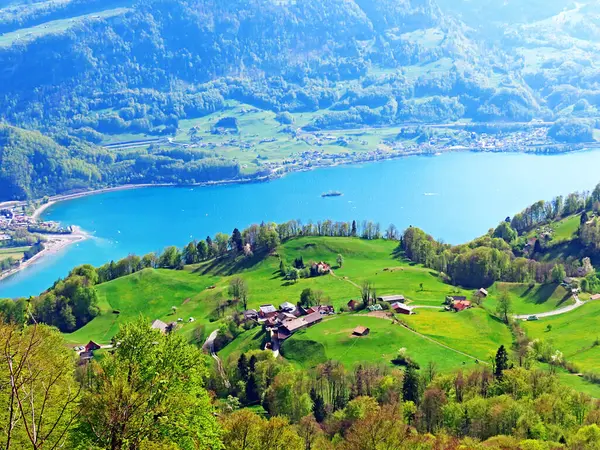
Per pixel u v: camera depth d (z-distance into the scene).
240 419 78.56
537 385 136.50
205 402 57.50
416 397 139.00
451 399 132.50
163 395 48.56
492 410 117.56
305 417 127.06
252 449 76.81
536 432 109.94
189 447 51.22
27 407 40.47
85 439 41.06
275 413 145.25
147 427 43.66
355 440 84.56
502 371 141.88
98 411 40.72
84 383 81.19
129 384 43.12
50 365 43.25
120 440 39.22
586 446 99.12
